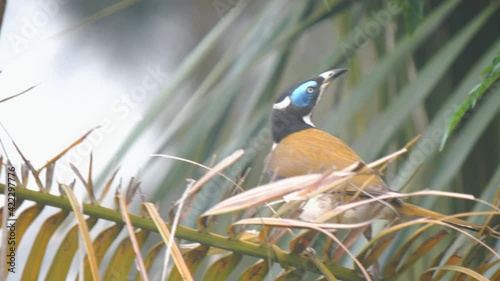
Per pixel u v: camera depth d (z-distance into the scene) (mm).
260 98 10250
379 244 6039
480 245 6082
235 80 10008
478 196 9688
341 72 11008
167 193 9664
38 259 5336
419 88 8930
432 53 10398
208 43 10164
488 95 9039
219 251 6074
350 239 6051
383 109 10352
